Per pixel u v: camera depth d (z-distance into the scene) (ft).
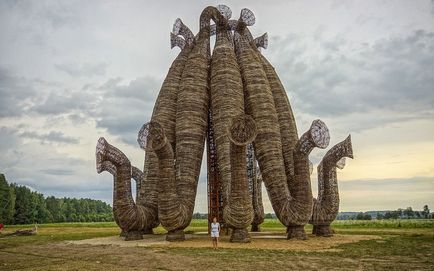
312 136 88.79
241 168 85.51
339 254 65.82
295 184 93.30
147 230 112.06
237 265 55.57
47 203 396.78
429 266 52.49
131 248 79.97
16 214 322.96
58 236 121.08
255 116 102.83
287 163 105.09
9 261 65.67
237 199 85.30
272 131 101.14
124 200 94.89
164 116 109.29
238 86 106.11
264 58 121.39
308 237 99.30
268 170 98.02
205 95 108.68
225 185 96.07
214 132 103.24
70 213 424.87
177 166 100.22
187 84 107.34
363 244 81.00
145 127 105.40
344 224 198.49
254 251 71.56
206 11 118.93
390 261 57.26
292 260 59.67
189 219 95.45
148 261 61.21
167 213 89.40
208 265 56.03
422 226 164.14
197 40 117.60
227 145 99.14
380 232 117.80
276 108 111.04
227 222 87.71
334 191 102.27
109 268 55.62
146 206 103.24
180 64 117.29
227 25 119.14
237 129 82.33
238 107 103.24
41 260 66.13
